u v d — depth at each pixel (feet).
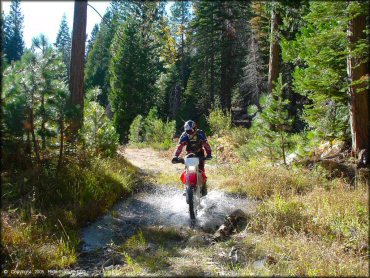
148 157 48.83
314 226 18.45
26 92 22.59
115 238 19.30
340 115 33.14
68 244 17.52
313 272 14.11
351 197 21.17
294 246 16.47
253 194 26.21
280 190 25.55
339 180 25.84
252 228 19.51
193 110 135.64
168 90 150.61
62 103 23.84
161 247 17.69
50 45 23.85
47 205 21.50
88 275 14.96
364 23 27.68
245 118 117.50
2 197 20.08
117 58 129.90
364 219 18.21
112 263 16.15
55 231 18.72
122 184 27.91
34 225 18.30
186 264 15.65
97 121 32.71
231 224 20.01
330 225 18.33
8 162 22.91
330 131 33.37
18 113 21.22
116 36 140.36
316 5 27.58
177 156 22.35
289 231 18.24
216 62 132.77
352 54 26.55
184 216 22.76
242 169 32.71
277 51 52.80
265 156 35.47
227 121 63.52
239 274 14.32
